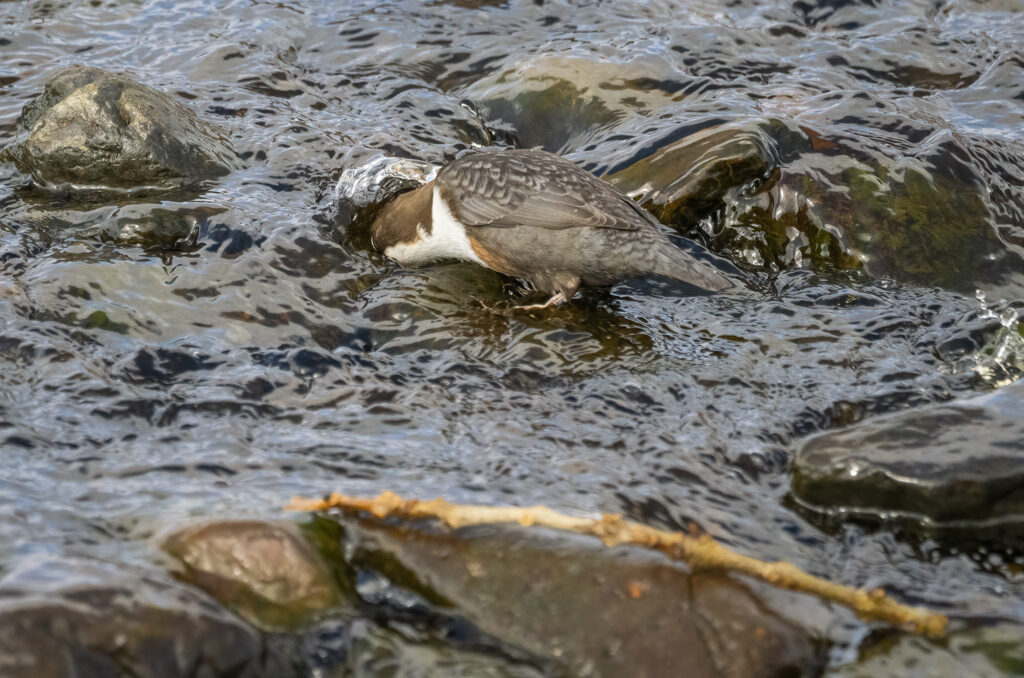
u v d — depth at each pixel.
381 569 6.59
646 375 9.38
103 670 5.35
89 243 10.99
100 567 6.00
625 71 14.54
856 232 11.27
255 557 6.26
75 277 9.92
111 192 12.06
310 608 6.20
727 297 10.91
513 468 7.89
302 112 14.30
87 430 8.08
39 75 14.61
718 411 8.90
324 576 6.32
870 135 12.77
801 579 6.44
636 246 10.02
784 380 9.38
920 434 7.62
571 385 9.22
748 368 9.54
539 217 10.23
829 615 6.38
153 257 10.72
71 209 11.59
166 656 5.50
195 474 7.55
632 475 7.91
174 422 8.33
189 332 9.60
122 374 8.88
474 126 14.38
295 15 16.77
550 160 10.80
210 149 12.72
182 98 14.19
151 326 9.59
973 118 14.21
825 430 8.76
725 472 8.07
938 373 9.55
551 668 6.02
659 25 16.64
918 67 15.67
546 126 14.12
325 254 11.13
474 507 6.73
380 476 7.68
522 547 6.58
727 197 11.77
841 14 17.22
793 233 11.48
